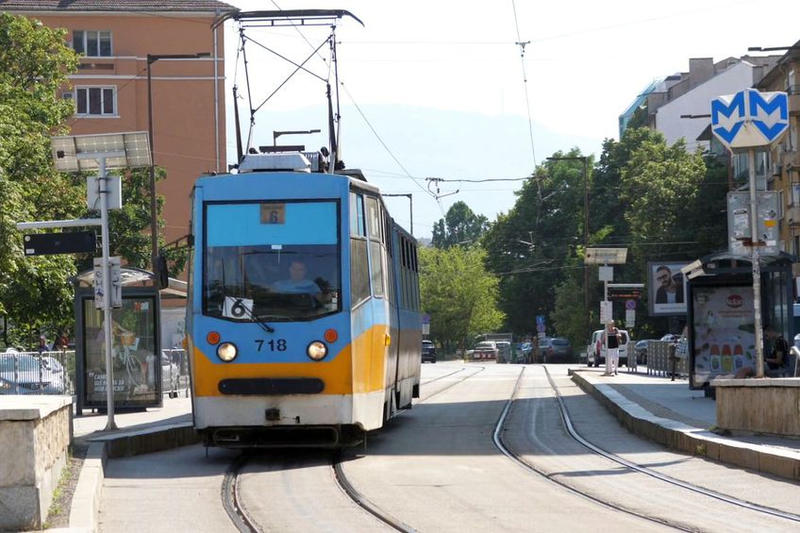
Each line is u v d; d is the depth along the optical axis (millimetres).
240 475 17609
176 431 22609
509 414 30672
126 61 80938
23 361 34969
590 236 100500
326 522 13023
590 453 20469
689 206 90562
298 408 18844
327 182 19734
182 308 66625
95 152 22500
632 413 25516
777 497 14203
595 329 97250
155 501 14875
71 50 54625
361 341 19453
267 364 18859
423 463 19141
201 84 81312
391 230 24016
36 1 80750
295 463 19344
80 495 13078
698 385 31562
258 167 20609
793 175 77438
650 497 14586
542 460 19422
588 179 106125
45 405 11820
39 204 49594
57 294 50188
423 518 13172
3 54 53094
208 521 13195
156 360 28750
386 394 21922
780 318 29047
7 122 45375
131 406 28656
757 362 20641
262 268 19297
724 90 119062
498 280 119562
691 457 19094
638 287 60750
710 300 31625
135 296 28766
